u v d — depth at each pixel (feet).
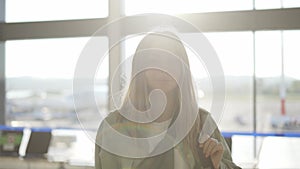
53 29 11.28
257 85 10.84
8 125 12.26
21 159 10.80
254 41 10.44
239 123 10.74
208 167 3.35
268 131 10.92
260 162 10.21
